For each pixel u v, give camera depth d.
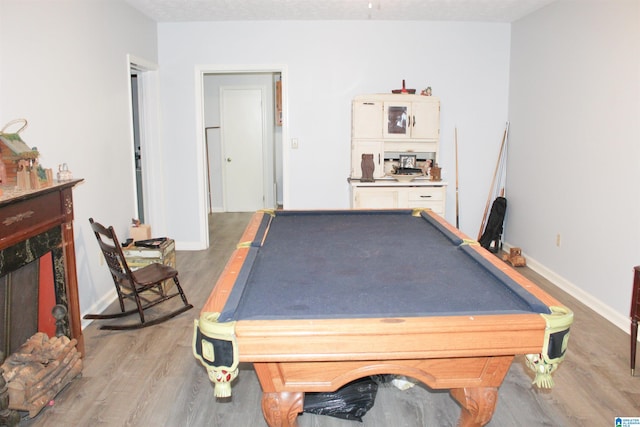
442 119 5.07
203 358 1.39
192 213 5.19
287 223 2.90
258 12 4.50
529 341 1.39
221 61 4.93
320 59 4.95
